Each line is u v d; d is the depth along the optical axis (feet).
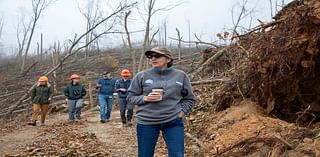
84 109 68.23
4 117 66.54
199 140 24.63
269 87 27.37
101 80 42.50
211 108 32.17
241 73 29.78
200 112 32.09
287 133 20.39
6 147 28.58
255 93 28.78
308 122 27.45
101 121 41.47
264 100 28.53
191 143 24.81
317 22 23.86
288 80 26.96
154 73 14.65
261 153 18.79
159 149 23.59
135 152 24.13
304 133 19.39
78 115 44.62
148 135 14.37
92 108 65.21
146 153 14.44
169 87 14.32
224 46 45.60
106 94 42.34
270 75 26.91
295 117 27.94
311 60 25.29
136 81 14.71
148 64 80.89
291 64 26.22
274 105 28.07
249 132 23.02
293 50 25.55
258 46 27.45
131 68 109.70
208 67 46.03
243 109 27.55
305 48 25.32
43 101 43.06
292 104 28.14
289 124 23.41
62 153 23.49
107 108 42.45
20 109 73.36
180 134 14.32
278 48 25.86
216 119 28.45
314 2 24.36
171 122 14.26
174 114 14.28
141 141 14.48
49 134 34.06
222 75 40.83
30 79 106.52
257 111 27.53
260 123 24.09
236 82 30.40
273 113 28.19
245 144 19.83
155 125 14.33
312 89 27.37
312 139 18.65
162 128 14.44
